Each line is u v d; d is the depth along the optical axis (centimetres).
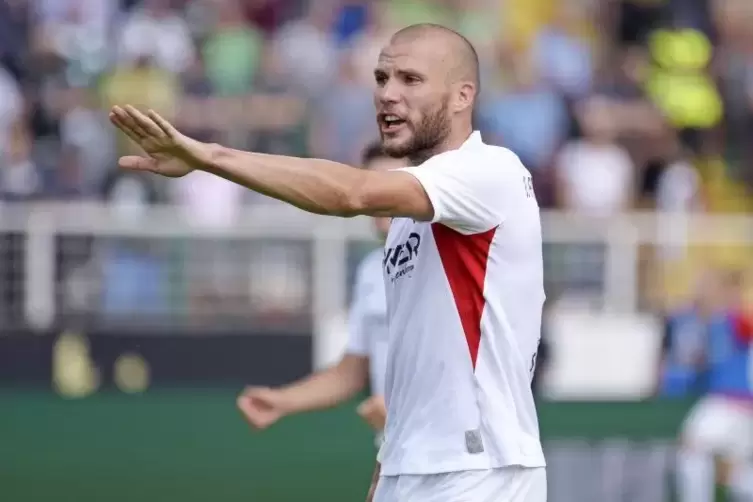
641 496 3023
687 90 5144
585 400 4059
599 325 4144
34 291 4016
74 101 4631
